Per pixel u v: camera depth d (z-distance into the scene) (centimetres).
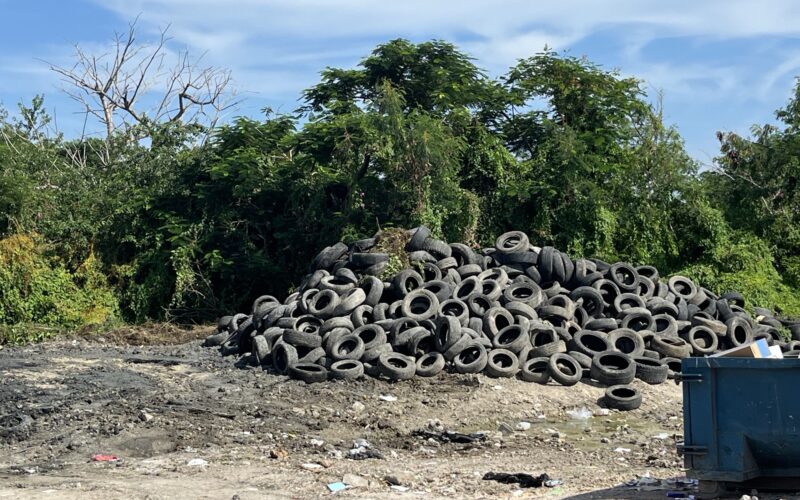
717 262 3177
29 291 3025
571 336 1977
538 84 3322
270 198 3250
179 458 1264
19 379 1764
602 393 1780
